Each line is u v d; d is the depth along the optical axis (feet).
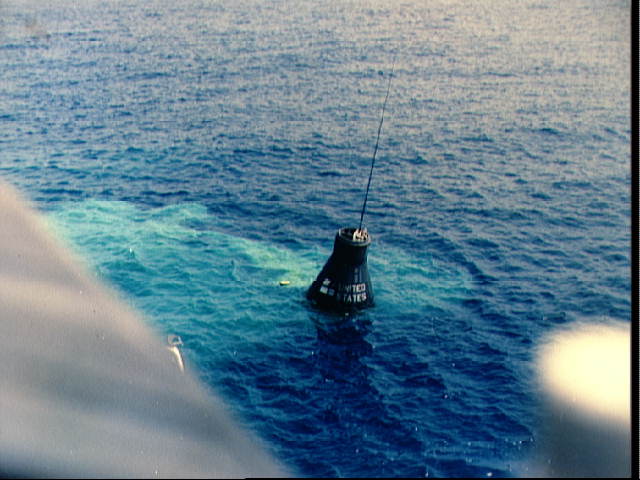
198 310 101.60
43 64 230.89
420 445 77.56
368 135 174.40
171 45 254.27
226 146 168.45
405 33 269.44
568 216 134.62
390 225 131.44
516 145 168.55
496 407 83.15
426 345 95.35
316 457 75.97
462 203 140.26
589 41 253.85
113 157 162.09
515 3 317.22
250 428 79.92
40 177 150.20
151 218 132.77
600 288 109.91
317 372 89.66
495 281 112.06
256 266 115.14
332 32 270.26
